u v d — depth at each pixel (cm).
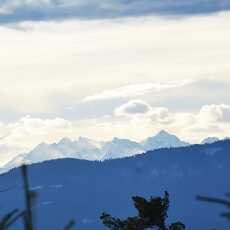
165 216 13188
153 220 13188
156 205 13100
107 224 13150
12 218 3616
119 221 13150
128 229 13025
